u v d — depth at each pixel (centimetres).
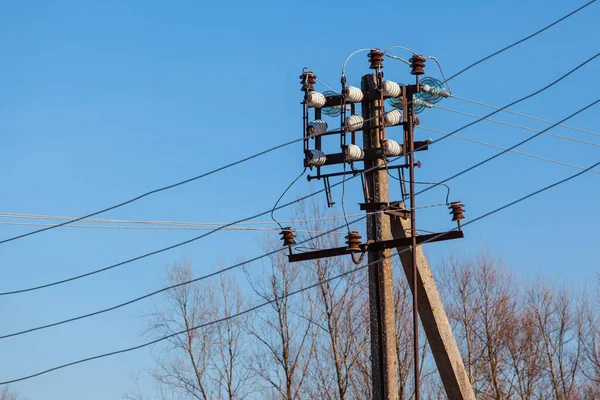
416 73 1598
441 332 1580
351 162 1590
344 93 1584
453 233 1512
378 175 1559
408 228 1592
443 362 1586
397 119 1585
